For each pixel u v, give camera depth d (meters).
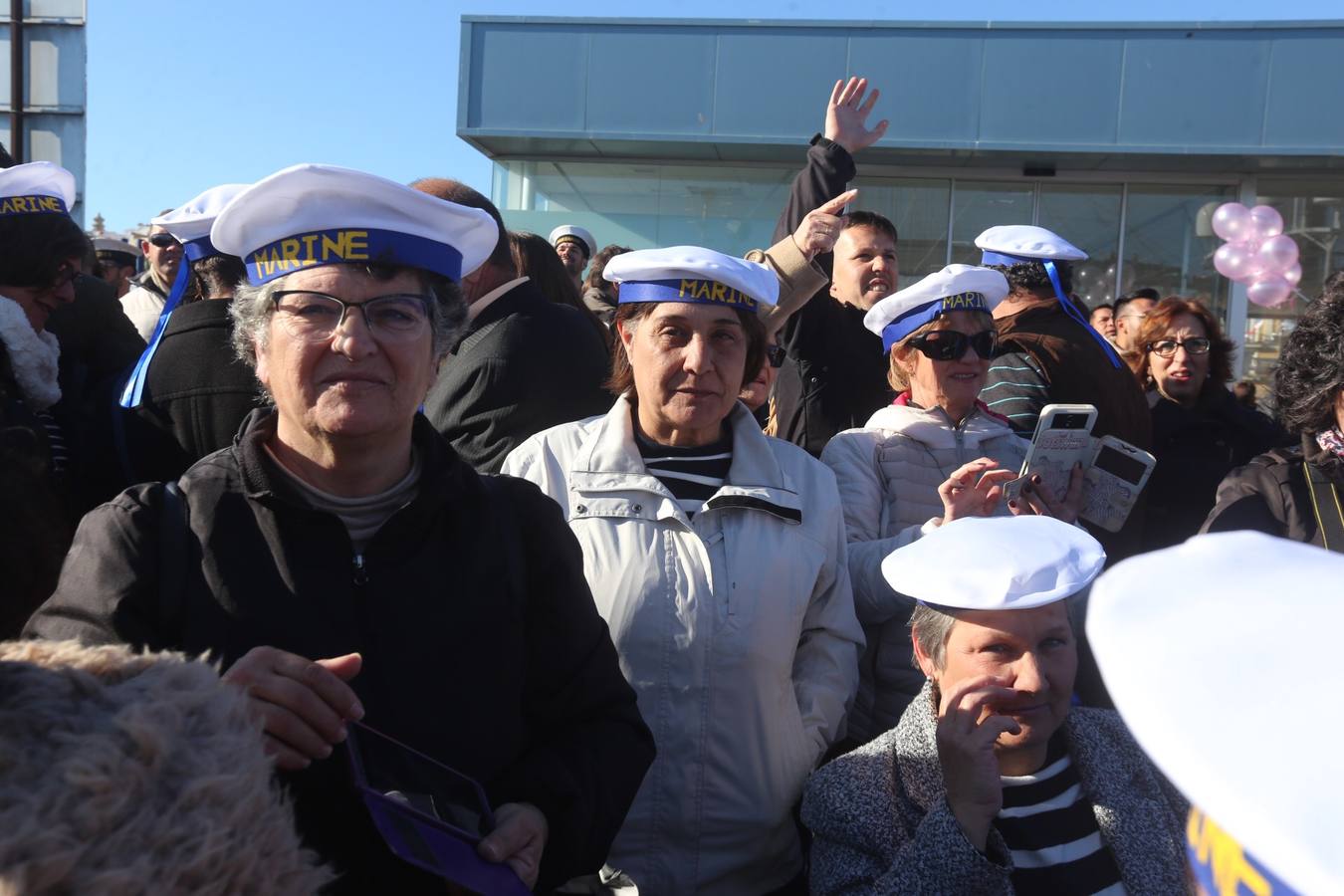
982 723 1.86
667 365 2.32
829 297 3.57
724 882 2.18
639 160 8.20
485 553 1.72
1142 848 1.90
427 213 1.70
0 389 2.29
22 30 5.59
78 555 1.60
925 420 2.80
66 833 0.85
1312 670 0.51
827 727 2.32
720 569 2.25
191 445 2.55
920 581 1.97
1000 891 1.77
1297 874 0.45
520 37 7.64
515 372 2.70
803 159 8.00
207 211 2.62
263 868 0.96
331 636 1.59
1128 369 3.39
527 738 1.79
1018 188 8.24
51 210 2.73
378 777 1.45
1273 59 7.16
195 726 0.98
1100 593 0.63
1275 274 3.71
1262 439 4.33
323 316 1.64
